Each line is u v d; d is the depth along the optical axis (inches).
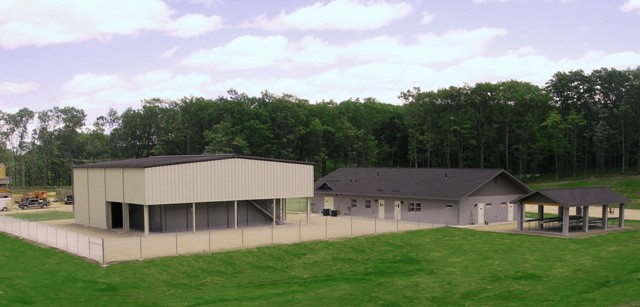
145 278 996.6
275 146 3730.3
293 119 3890.3
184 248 1254.3
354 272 1099.9
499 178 1929.1
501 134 3858.3
